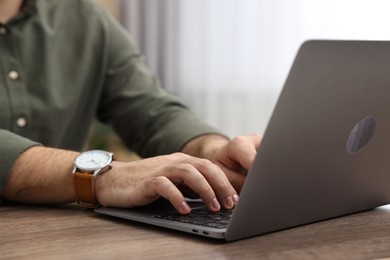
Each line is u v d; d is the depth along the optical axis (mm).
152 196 962
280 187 792
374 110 872
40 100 1680
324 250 745
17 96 1645
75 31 1796
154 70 3338
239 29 3117
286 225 850
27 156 1135
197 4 3232
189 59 3273
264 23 3033
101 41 1831
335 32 2805
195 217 891
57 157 1134
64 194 1098
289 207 833
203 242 785
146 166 1024
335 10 2799
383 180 999
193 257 713
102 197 1035
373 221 929
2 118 1614
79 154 1107
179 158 1030
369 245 773
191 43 3260
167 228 871
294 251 739
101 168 1054
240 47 3123
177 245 772
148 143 1651
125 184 1004
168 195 925
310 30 2885
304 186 834
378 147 934
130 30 3318
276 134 735
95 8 1864
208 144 1414
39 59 1703
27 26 1708
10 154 1127
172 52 3314
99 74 1822
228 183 967
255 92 3092
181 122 1597
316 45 711
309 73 724
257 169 742
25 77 1676
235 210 759
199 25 3234
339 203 933
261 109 3076
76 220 960
